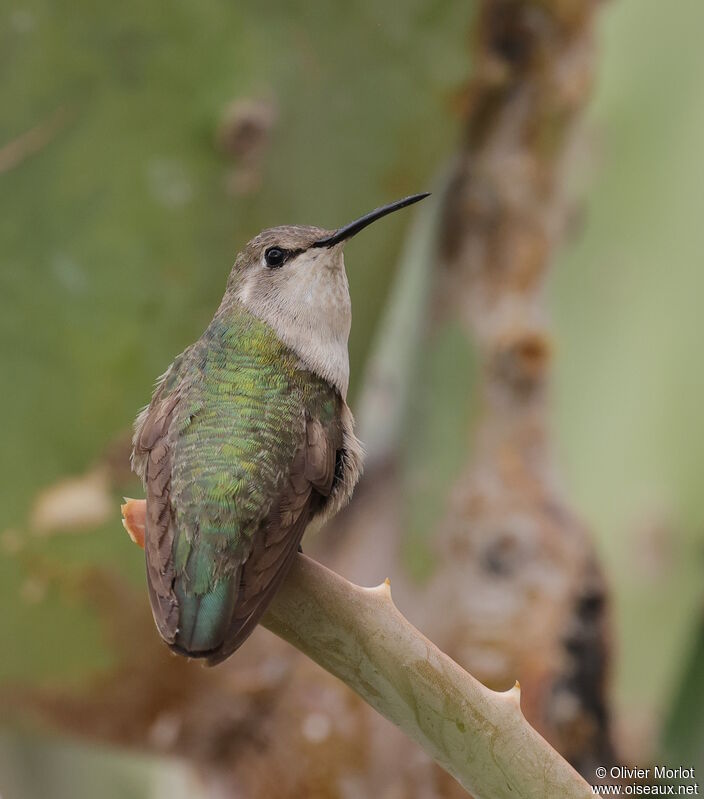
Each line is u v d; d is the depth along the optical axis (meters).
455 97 2.56
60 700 2.55
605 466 2.56
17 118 2.55
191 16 2.55
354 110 2.56
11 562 2.55
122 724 2.56
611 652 2.56
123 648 2.55
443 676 2.43
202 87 2.55
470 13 2.56
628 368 2.56
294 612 2.43
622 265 2.56
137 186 2.55
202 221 2.56
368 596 2.43
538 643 2.56
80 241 2.55
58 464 2.55
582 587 2.56
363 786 2.56
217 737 2.56
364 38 2.56
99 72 2.55
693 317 2.56
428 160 2.56
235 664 2.56
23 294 2.55
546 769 2.43
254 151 2.55
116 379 2.55
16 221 2.55
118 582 2.55
